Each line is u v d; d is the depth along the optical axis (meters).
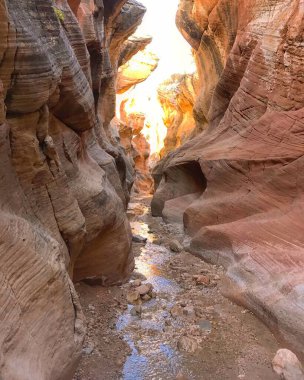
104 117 16.12
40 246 4.94
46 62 5.50
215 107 15.12
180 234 11.52
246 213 9.80
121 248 8.05
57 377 4.54
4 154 4.73
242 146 11.05
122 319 7.00
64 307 5.01
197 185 13.06
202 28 18.17
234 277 8.19
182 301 7.67
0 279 4.05
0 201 4.56
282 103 10.50
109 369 5.72
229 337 6.61
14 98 5.17
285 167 9.38
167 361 5.98
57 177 6.03
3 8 4.46
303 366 5.88
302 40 9.95
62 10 8.25
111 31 17.86
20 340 4.04
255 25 12.52
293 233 8.20
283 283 6.97
